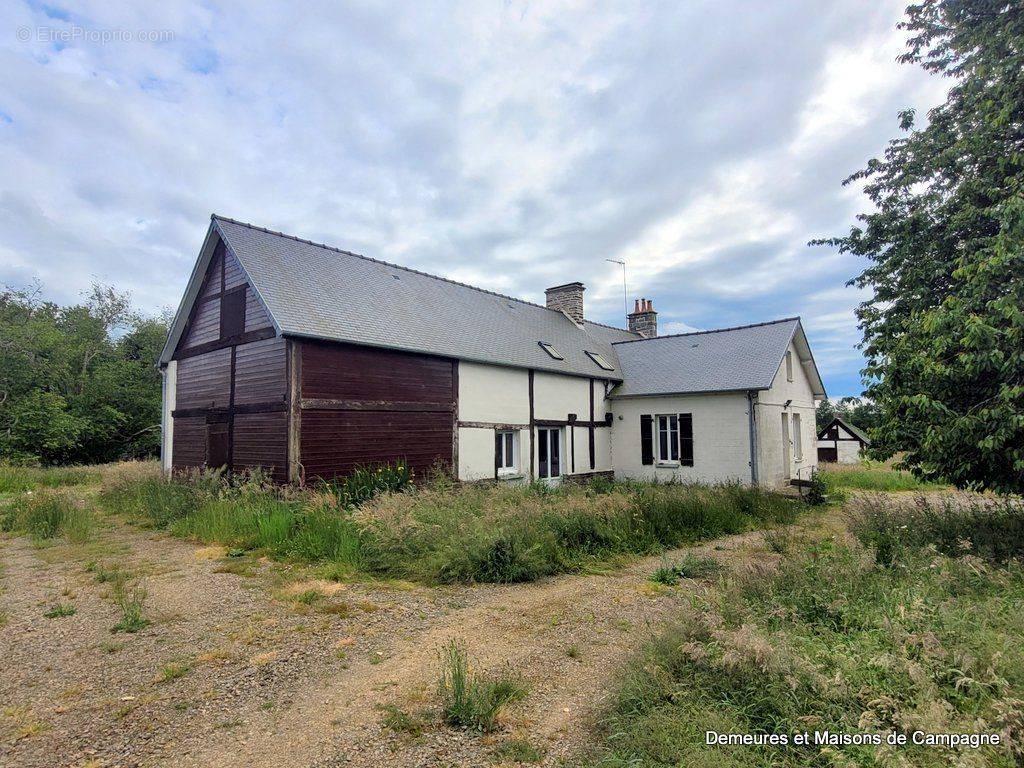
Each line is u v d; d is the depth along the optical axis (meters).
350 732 3.12
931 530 6.52
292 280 11.37
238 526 8.16
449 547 6.73
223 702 3.48
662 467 16.75
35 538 8.22
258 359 10.92
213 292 12.68
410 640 4.56
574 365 16.56
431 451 12.17
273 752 2.92
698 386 15.93
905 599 4.04
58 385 24.59
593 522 8.20
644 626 4.85
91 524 9.21
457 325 14.13
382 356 11.38
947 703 2.56
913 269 7.56
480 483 12.19
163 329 29.84
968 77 7.07
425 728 3.16
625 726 2.92
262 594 5.71
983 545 5.84
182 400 13.55
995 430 5.54
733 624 3.83
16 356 21.98
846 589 4.43
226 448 11.59
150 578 6.26
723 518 9.62
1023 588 4.44
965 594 4.41
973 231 7.12
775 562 5.72
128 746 2.97
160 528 9.18
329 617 5.09
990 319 5.43
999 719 2.41
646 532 8.41
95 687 3.67
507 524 7.37
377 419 11.19
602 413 17.55
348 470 10.59
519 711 3.36
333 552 7.04
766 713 2.81
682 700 2.99
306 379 10.12
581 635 4.68
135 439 27.45
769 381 14.85
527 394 14.85
